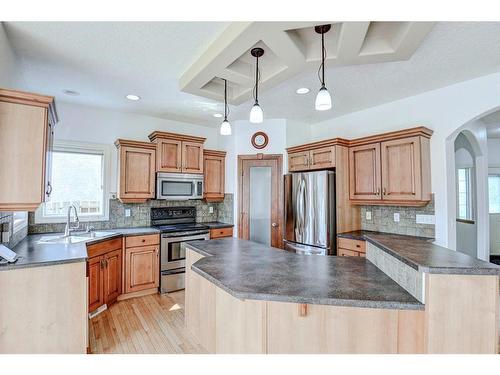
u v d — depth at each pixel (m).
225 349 1.78
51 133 2.41
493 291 1.26
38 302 1.94
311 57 2.00
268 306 1.50
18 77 2.44
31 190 1.94
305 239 3.63
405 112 3.30
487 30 1.91
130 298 3.40
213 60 2.05
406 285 1.46
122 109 3.77
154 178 3.80
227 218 4.51
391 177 3.13
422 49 2.17
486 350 1.26
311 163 3.82
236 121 4.43
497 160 5.70
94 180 3.74
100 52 2.23
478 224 4.42
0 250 1.94
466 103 2.82
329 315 1.45
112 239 3.14
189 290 2.58
